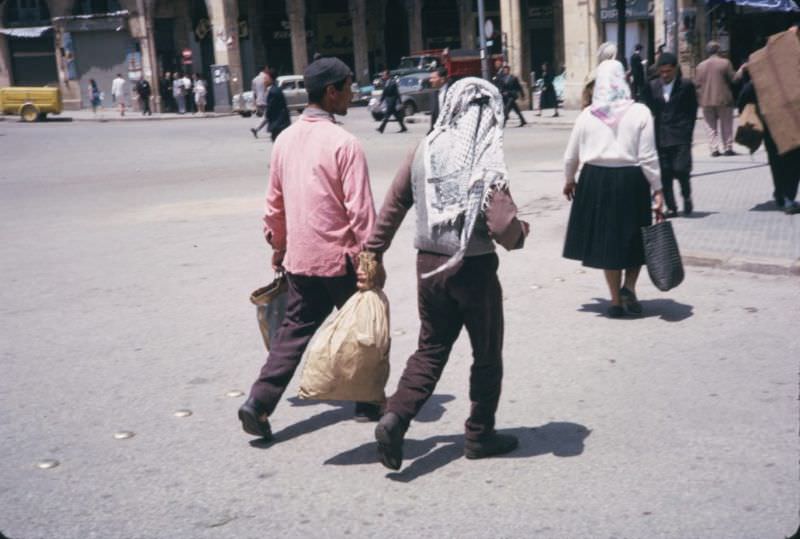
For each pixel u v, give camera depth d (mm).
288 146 4781
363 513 3920
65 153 23812
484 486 4137
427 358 4277
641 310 6898
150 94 43250
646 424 4750
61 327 7242
